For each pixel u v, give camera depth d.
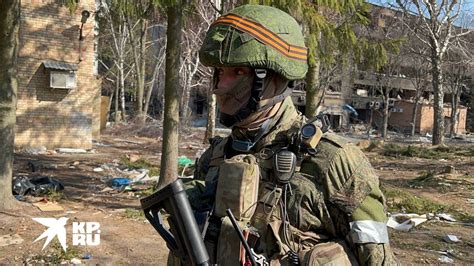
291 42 1.54
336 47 7.86
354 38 7.54
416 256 6.35
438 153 21.55
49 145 16.34
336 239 1.45
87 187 10.01
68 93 16.61
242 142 1.58
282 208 1.44
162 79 37.78
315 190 1.42
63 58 16.36
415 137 44.47
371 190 1.42
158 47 37.00
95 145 18.88
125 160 14.74
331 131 1.56
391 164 18.02
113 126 27.34
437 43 25.25
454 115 47.28
